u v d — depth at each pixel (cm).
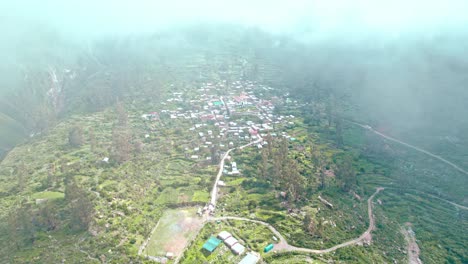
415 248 16450
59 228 14850
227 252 13962
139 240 14525
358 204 18788
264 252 14000
